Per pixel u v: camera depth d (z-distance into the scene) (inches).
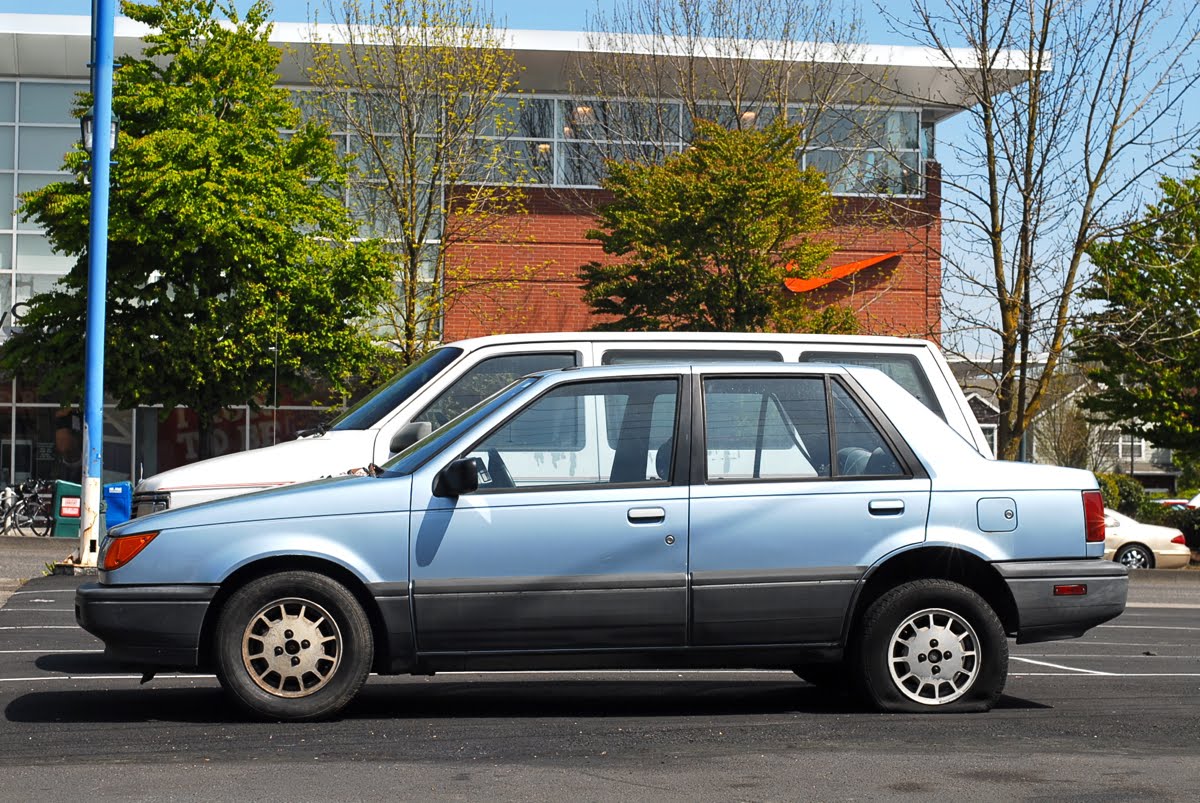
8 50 1343.5
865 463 300.7
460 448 293.3
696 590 289.9
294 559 287.7
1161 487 3491.6
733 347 386.6
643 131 1279.5
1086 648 479.8
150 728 281.1
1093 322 941.2
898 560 300.5
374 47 1202.0
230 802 217.0
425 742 266.1
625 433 296.4
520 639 286.7
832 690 344.5
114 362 1056.2
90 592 284.0
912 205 1024.2
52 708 309.6
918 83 1289.4
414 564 285.7
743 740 269.3
